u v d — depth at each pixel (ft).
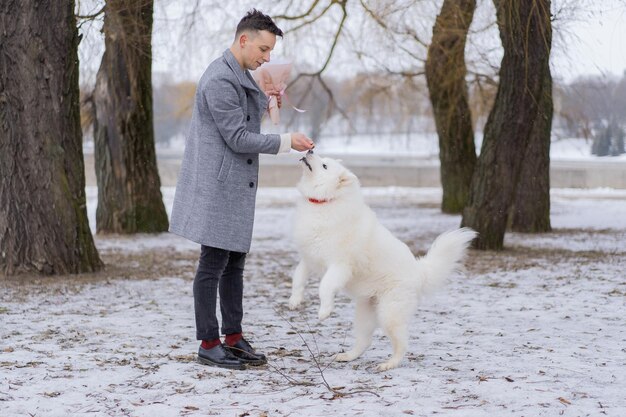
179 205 15.14
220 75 14.67
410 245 41.47
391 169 130.00
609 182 108.47
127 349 16.99
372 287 15.42
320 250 14.97
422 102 77.82
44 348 17.02
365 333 16.07
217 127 14.83
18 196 28.30
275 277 30.63
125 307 22.86
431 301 24.32
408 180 114.01
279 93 16.90
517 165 38.75
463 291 26.48
